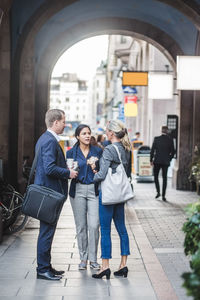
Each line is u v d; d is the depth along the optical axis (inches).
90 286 185.3
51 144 189.3
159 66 871.7
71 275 200.4
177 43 546.0
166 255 239.8
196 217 128.6
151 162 458.0
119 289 181.9
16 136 416.2
